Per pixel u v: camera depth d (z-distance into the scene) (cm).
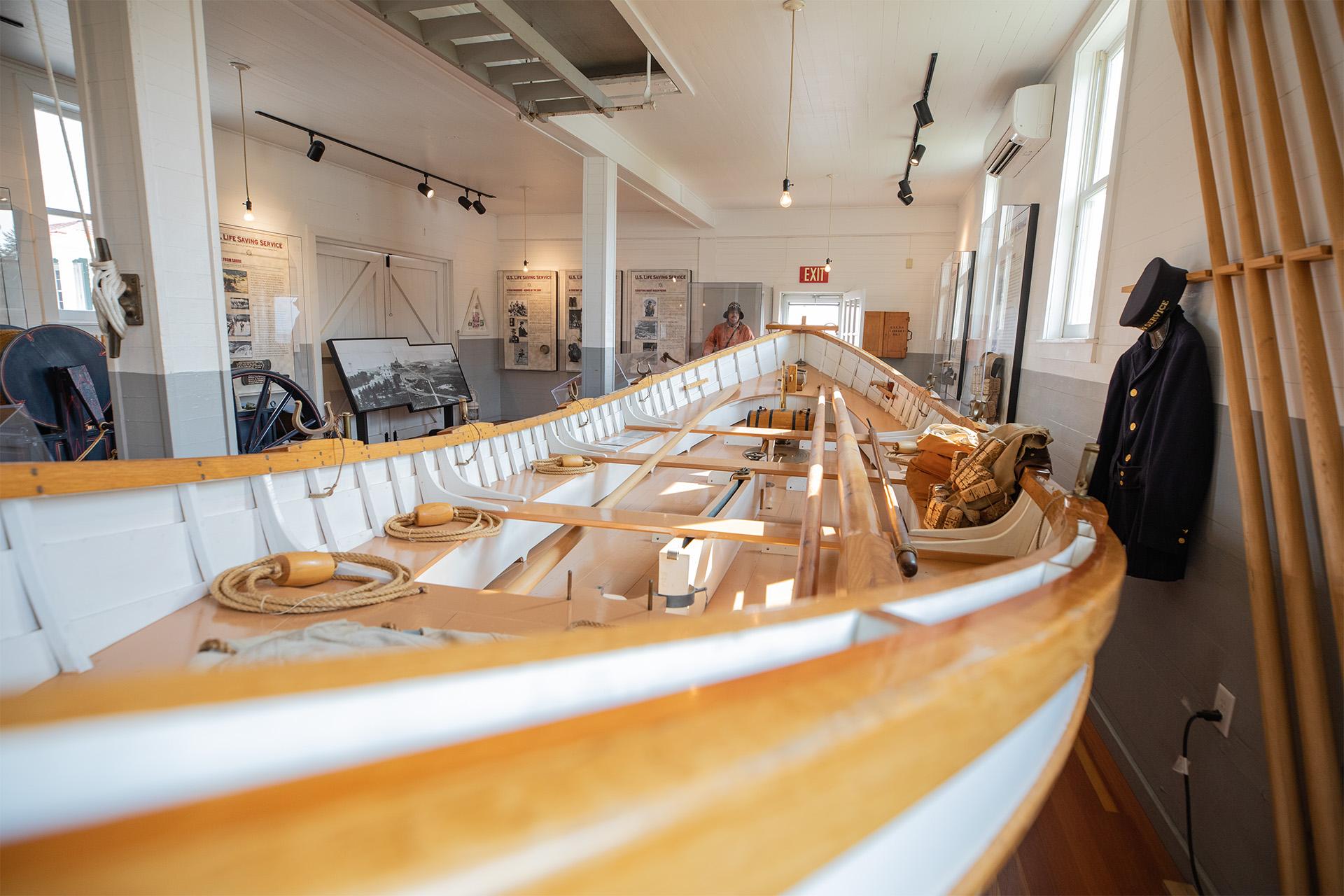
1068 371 398
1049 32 466
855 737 37
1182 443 204
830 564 215
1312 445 149
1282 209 161
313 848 23
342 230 867
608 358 744
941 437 301
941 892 55
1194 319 220
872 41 490
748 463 369
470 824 26
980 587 67
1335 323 149
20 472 140
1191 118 208
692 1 435
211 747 23
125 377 318
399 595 181
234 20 457
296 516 216
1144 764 226
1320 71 151
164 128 306
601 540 320
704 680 39
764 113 654
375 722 28
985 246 729
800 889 40
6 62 495
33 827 20
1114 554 103
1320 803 143
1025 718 56
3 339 444
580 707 34
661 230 1188
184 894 20
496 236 1241
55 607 144
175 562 176
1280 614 164
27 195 512
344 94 598
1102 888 180
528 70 476
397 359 916
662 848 29
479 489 283
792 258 1142
